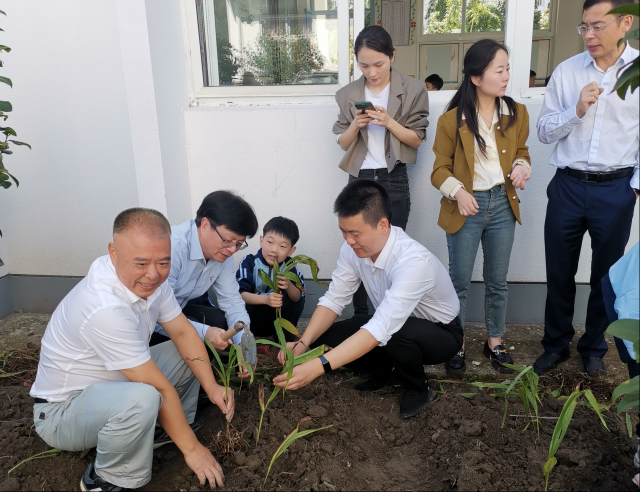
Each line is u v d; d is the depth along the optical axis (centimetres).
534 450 223
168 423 200
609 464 217
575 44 486
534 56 498
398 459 232
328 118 352
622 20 246
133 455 197
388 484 215
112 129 368
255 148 363
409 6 528
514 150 284
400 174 322
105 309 188
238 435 224
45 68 364
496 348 313
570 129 271
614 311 195
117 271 192
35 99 370
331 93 362
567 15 479
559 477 206
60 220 390
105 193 381
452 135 286
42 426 208
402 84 310
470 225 294
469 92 278
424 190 356
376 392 281
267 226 307
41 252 398
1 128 323
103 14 350
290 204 371
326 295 269
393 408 268
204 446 227
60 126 372
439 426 245
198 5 358
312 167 362
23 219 393
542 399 265
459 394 266
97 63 358
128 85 319
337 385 281
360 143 319
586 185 276
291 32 359
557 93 283
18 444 228
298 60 364
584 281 364
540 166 344
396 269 234
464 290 307
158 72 324
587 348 302
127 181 376
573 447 223
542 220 353
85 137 372
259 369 287
